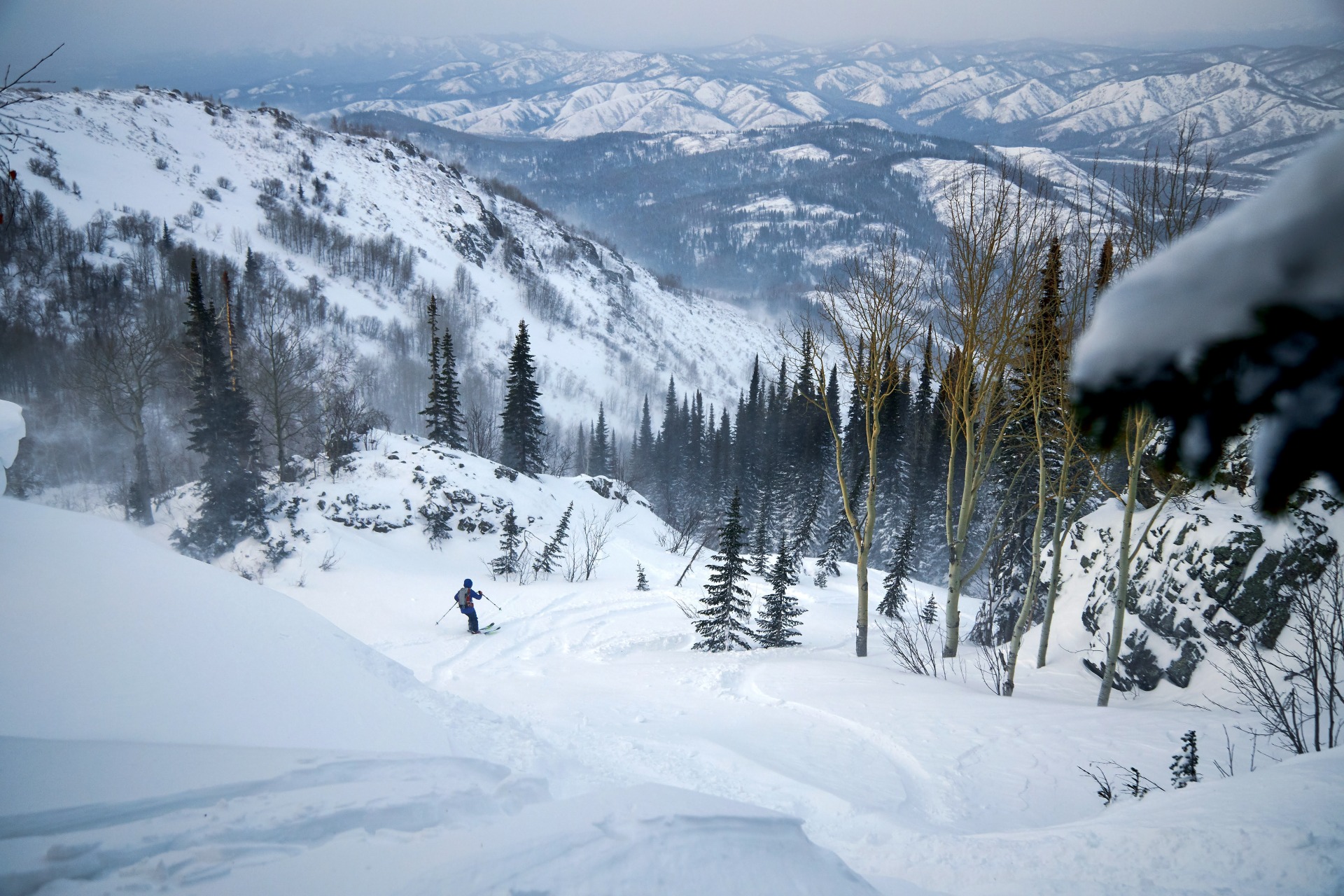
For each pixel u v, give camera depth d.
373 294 154.25
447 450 44.66
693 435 83.19
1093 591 18.98
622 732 13.16
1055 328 15.27
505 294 180.62
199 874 4.64
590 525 43.53
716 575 23.55
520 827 5.31
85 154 151.12
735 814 5.62
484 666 21.12
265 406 43.53
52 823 4.85
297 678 8.23
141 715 6.51
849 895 5.18
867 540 20.61
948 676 18.78
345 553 33.91
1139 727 12.53
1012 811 10.03
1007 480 25.34
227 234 151.00
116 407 42.91
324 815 5.34
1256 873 5.97
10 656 6.87
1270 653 14.05
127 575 9.35
